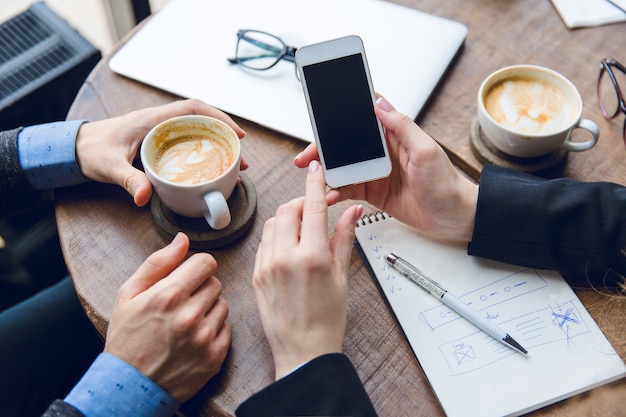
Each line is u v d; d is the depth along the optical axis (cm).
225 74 95
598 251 74
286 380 64
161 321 67
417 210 78
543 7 105
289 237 68
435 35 98
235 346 71
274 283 66
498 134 83
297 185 85
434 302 74
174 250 73
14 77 135
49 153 83
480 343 71
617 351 71
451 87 95
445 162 74
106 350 69
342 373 64
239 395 68
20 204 88
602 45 100
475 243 76
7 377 94
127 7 168
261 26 100
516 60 98
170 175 76
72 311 103
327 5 102
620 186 77
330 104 74
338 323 67
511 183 77
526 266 76
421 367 69
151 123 84
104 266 78
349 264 78
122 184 80
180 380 67
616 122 90
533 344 71
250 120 90
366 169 74
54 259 136
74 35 142
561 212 74
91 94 96
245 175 84
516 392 67
